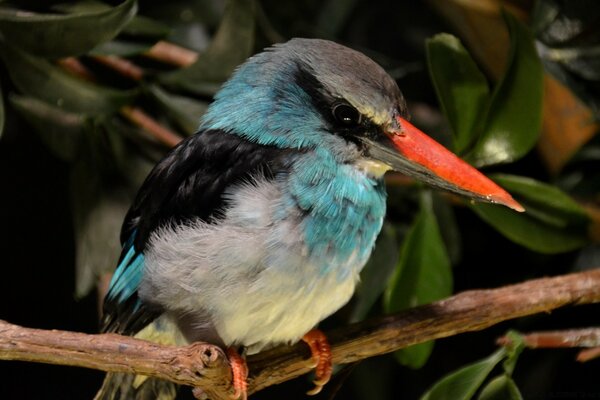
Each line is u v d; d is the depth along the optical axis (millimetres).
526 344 2215
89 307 2396
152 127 2312
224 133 2217
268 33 2336
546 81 2309
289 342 2217
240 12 2273
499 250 2348
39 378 2414
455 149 2246
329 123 2207
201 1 2361
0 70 2354
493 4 2299
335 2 2373
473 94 2242
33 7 2268
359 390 2355
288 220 2193
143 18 2289
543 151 2330
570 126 2316
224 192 2201
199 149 2215
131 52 2285
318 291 2199
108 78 2312
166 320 2213
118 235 2301
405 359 2262
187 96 2318
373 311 2336
